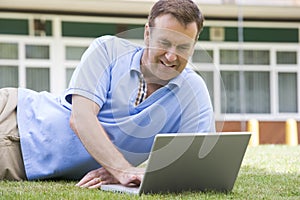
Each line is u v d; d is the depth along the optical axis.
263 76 16.52
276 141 15.84
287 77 16.53
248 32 16.19
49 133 3.72
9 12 14.80
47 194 3.08
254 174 4.38
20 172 3.81
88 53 3.44
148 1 14.45
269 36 16.30
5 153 3.75
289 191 3.42
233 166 3.28
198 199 2.99
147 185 3.06
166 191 3.17
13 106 3.93
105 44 3.46
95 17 15.27
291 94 16.69
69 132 3.66
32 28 14.98
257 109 16.62
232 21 15.95
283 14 15.80
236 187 3.57
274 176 4.25
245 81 16.45
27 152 3.77
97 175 3.42
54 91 15.15
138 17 15.37
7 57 14.95
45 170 3.74
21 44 14.97
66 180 3.83
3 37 14.85
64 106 3.78
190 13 3.06
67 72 15.25
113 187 3.24
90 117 3.31
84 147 3.46
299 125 16.03
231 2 14.83
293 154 6.84
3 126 3.81
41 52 15.12
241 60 14.03
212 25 15.90
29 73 15.05
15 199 2.92
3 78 14.96
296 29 16.34
